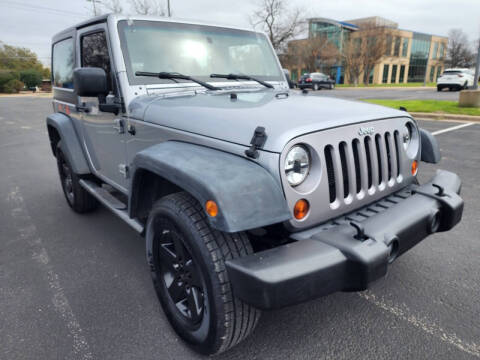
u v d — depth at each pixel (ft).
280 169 5.46
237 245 5.74
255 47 11.03
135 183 7.33
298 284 5.03
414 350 6.81
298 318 7.75
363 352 6.79
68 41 11.65
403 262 9.91
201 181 5.31
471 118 34.60
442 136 26.45
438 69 203.92
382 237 5.78
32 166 22.36
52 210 14.53
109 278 9.50
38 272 9.84
